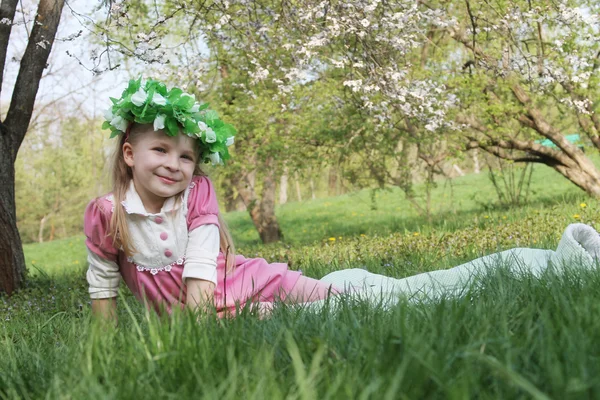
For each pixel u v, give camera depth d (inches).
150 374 68.5
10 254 305.9
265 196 685.3
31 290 292.4
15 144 314.2
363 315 92.4
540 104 565.6
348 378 59.5
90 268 128.0
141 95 115.4
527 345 67.3
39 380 77.8
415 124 415.2
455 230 419.8
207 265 120.3
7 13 308.3
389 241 362.6
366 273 152.3
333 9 296.2
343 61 319.0
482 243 285.4
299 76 327.6
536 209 510.9
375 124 440.1
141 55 263.1
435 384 59.0
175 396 61.5
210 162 127.6
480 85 475.8
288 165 555.2
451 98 422.0
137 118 115.9
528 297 99.0
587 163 561.3
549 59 404.5
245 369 65.4
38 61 317.1
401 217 864.9
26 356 94.5
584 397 51.3
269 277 129.8
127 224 121.6
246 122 501.7
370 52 307.7
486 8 428.8
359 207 1050.1
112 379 69.3
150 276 124.4
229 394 57.6
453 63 521.0
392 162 601.9
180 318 89.0
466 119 525.3
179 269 123.3
